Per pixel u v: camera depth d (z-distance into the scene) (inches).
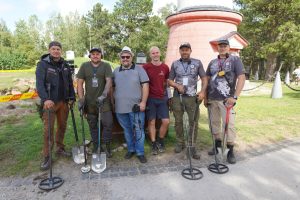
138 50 2014.0
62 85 178.7
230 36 473.4
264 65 1411.2
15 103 355.6
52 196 144.6
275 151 201.9
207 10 502.3
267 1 970.7
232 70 181.9
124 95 180.1
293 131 251.0
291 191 146.9
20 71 691.4
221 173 166.9
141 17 2086.6
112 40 2063.2
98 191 148.5
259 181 157.6
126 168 174.9
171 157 191.2
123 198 141.9
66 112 185.0
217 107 190.4
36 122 262.2
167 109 198.1
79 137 223.6
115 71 184.1
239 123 275.9
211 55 509.4
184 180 159.3
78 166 176.7
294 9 925.8
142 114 181.9
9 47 2086.6
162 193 146.2
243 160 186.1
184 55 185.5
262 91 562.9
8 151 198.1
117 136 217.8
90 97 179.3
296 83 790.5
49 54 173.8
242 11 1104.2
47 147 171.6
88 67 177.6
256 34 1131.9
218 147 201.3
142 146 184.1
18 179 161.5
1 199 142.6
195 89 189.9
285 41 944.3
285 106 369.4
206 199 140.3
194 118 186.4
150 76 191.0
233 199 140.1
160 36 2042.3
